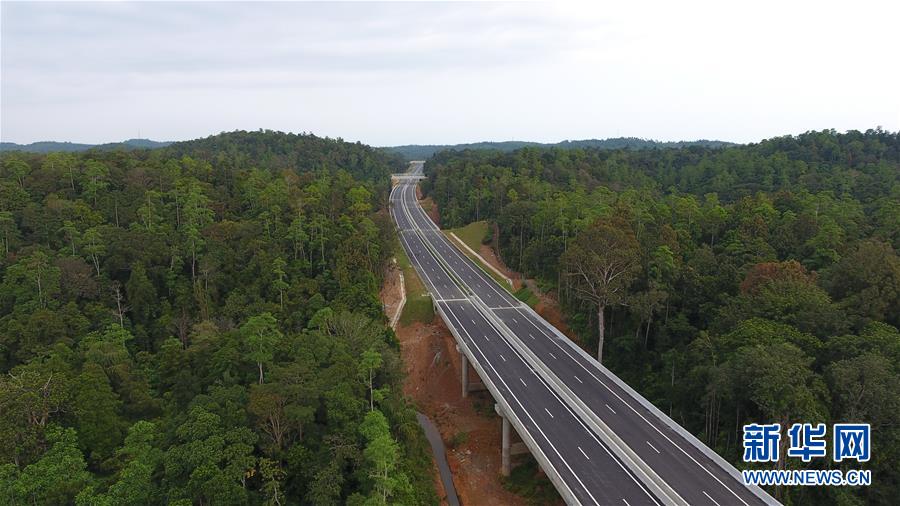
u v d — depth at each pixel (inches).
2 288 2694.4
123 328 2642.7
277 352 2201.0
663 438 2054.6
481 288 4274.1
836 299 2461.9
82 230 3255.4
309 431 1831.9
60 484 1470.2
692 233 3725.4
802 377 1784.0
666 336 2878.9
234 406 1727.4
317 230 3671.3
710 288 2901.1
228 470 1470.2
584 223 3762.3
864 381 1772.9
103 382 2010.3
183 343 2819.9
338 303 3100.4
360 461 1752.0
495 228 5378.9
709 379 2181.3
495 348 3056.1
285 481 1675.7
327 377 1987.0
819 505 1785.2
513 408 2335.1
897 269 2269.9
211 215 3725.4
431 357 3435.0
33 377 1844.2
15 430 1641.2
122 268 3065.9
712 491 1705.2
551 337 3216.0
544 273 4148.6
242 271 3257.9
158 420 1966.0
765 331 2110.0
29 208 3262.8
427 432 2819.9
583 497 1712.6
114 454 1742.1
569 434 2118.6
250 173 4845.0
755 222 3432.6
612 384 2556.6
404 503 1764.3
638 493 1734.7
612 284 2896.2
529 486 2320.4
